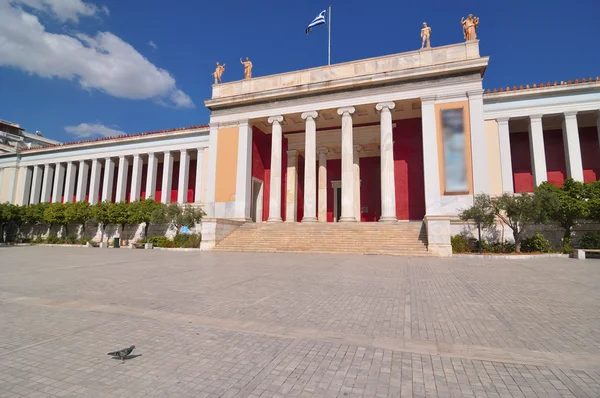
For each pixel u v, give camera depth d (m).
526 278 9.30
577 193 17.92
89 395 2.90
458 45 23.42
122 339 4.31
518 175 25.73
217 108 29.05
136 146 34.00
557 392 2.97
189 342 4.20
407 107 25.58
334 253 18.00
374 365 3.52
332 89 25.70
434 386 3.07
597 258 15.91
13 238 36.34
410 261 14.05
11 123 51.72
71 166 36.84
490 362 3.62
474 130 22.11
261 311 5.68
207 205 27.92
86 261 14.41
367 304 6.19
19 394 2.92
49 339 4.30
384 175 23.52
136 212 27.36
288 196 30.67
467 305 6.13
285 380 3.18
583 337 4.43
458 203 21.75
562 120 22.98
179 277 9.49
